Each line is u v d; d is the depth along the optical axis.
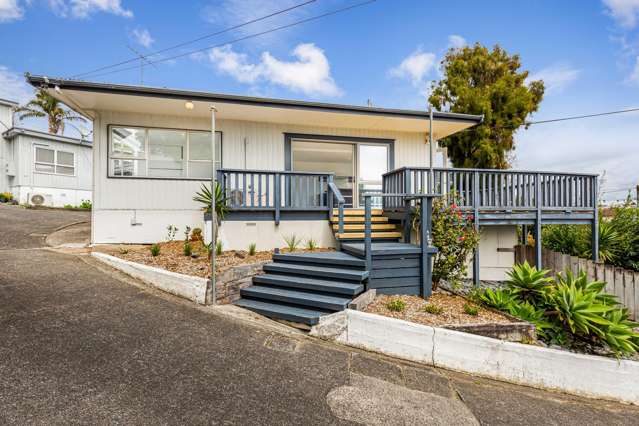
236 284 4.81
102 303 3.89
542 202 7.21
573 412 2.83
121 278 4.89
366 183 9.18
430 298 4.98
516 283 5.22
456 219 5.38
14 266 4.98
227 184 6.58
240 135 8.26
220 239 6.46
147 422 2.07
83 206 16.72
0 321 3.21
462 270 5.37
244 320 3.93
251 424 2.16
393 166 9.25
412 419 2.43
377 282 4.86
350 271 4.78
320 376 2.89
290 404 2.44
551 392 3.18
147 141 7.74
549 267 7.12
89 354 2.80
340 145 9.12
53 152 16.80
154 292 4.46
